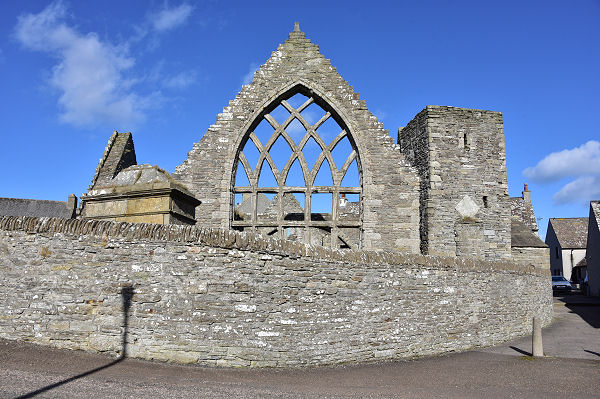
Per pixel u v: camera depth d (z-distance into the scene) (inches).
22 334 319.6
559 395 309.0
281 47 775.7
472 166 868.0
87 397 223.0
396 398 278.1
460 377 354.6
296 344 348.8
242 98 754.2
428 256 463.8
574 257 2241.6
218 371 310.0
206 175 729.6
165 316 319.9
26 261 327.3
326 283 372.8
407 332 425.1
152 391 244.5
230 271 333.7
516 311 601.9
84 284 322.0
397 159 734.5
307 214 729.0
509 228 864.9
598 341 589.3
